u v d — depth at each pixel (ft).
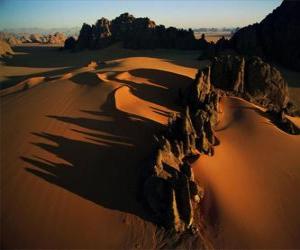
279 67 259.80
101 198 69.41
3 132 96.48
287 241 64.59
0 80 229.86
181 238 62.44
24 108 116.37
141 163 79.41
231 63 136.77
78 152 83.35
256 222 68.18
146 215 66.18
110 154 82.79
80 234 61.46
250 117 114.32
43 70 277.85
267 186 80.23
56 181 72.90
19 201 67.62
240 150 95.30
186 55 333.62
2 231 60.95
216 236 63.72
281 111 117.39
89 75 150.20
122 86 128.57
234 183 79.20
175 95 133.39
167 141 80.07
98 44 404.36
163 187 68.44
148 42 384.06
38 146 86.07
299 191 79.56
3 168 77.61
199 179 76.74
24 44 635.25
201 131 91.56
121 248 59.77
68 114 105.70
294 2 274.77
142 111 109.19
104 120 99.96
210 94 118.83
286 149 98.27
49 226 62.54
